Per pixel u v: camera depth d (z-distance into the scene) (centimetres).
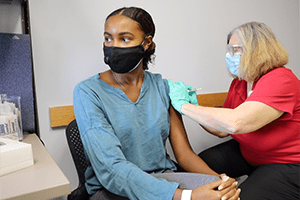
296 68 244
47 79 149
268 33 121
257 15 217
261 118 110
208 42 197
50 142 154
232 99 151
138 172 87
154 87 118
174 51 184
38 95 147
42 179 66
